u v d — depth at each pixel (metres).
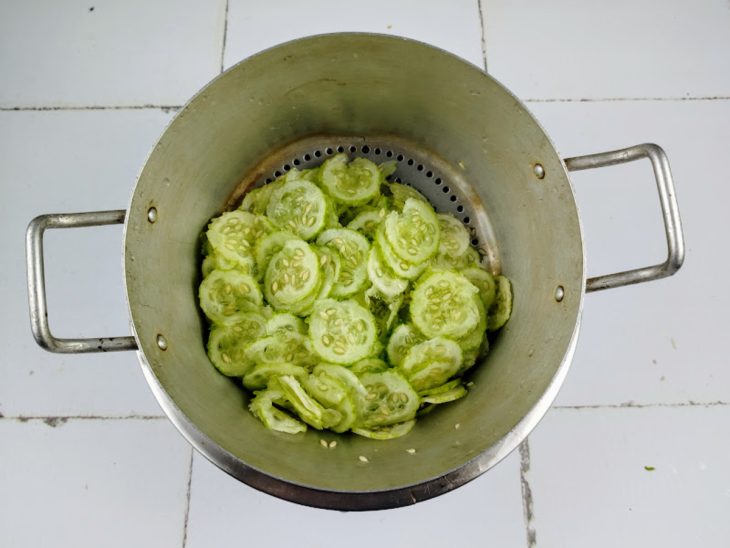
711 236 0.53
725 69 0.56
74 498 0.48
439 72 0.42
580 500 0.48
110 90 0.55
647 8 0.57
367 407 0.42
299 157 0.50
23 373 0.50
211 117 0.42
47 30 0.57
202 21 0.57
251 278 0.43
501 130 0.43
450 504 0.48
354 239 0.44
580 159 0.39
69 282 0.52
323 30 0.57
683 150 0.55
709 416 0.50
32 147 0.54
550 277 0.41
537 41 0.57
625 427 0.50
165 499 0.48
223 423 0.39
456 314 0.43
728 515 0.48
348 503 0.37
